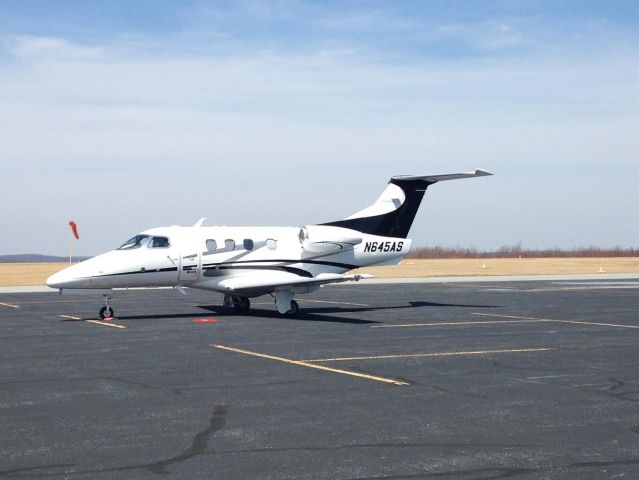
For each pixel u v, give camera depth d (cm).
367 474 808
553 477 800
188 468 824
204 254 2559
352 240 2711
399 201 2859
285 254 2688
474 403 1170
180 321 2430
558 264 9094
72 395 1227
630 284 4819
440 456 877
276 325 2314
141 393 1243
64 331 2148
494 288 4353
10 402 1171
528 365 1552
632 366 1546
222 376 1405
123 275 2448
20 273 6656
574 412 1110
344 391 1262
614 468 834
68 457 866
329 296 3675
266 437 959
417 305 3112
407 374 1434
